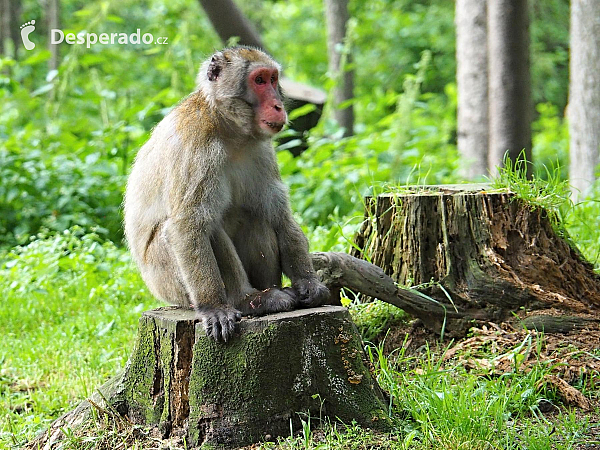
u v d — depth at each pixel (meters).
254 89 6.25
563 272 7.47
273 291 6.01
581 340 6.80
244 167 6.57
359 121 24.83
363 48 29.42
